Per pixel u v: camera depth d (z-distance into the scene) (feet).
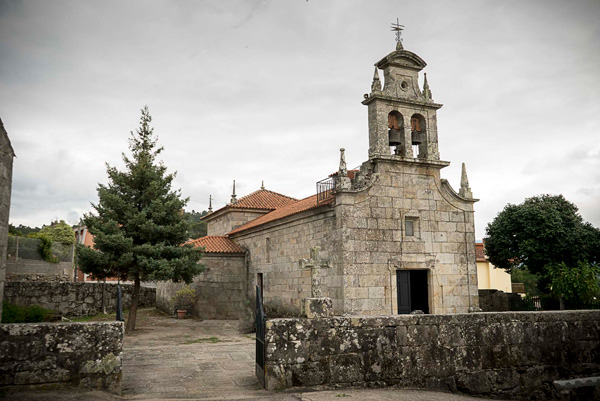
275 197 112.47
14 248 75.72
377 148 60.85
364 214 58.85
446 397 27.63
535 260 91.50
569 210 97.50
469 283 64.18
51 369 23.91
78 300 76.84
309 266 38.83
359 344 28.71
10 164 33.40
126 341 56.03
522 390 32.01
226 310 87.45
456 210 65.31
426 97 65.57
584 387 32.94
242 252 90.17
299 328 27.66
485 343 31.68
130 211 65.72
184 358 38.75
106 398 23.57
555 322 34.09
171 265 65.10
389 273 59.06
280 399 24.81
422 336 30.22
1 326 23.50
